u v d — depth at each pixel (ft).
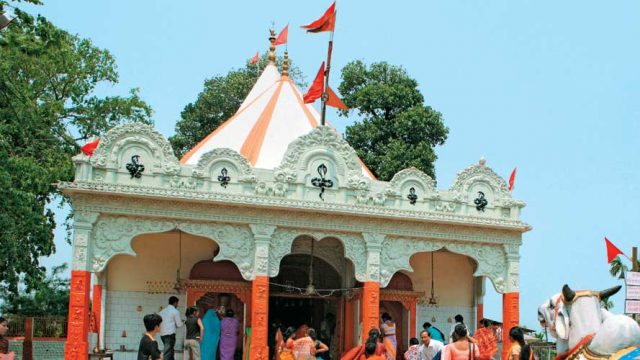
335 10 95.96
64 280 149.48
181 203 81.35
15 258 85.56
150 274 89.81
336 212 85.25
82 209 78.43
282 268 99.09
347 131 154.92
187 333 74.90
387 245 88.79
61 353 102.27
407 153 143.23
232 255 82.84
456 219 89.45
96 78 123.65
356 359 68.28
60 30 70.54
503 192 93.30
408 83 158.40
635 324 35.09
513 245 93.35
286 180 84.74
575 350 36.99
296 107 103.91
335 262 95.61
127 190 78.69
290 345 71.61
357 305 92.22
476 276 94.79
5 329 53.57
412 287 98.53
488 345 63.21
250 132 100.27
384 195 88.17
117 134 80.28
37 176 81.66
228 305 90.79
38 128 89.45
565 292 38.86
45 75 112.06
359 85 159.94
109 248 79.15
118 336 87.35
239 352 89.71
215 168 83.05
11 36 67.87
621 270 145.69
